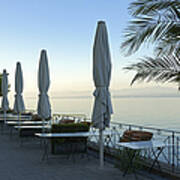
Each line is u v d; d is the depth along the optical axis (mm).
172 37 4562
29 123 9359
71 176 4906
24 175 5000
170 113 39281
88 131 6691
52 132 6441
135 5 4699
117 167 5465
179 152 5219
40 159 6398
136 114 36844
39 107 7727
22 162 6074
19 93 10023
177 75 4590
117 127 6941
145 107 62344
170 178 4695
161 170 4938
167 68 4668
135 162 5023
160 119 28391
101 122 5391
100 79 5441
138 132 5652
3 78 12039
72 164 5871
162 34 4578
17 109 9930
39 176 4926
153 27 4602
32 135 8594
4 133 11602
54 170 5359
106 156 6730
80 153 6324
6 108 11883
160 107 62375
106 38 5566
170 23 4590
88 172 5191
